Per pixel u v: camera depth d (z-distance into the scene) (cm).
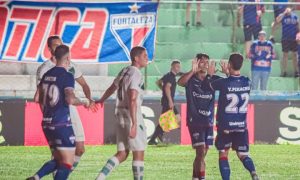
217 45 5647
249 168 3064
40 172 2775
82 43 4372
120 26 4366
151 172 3719
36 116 4622
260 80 5203
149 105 4722
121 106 2891
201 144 3108
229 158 4262
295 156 4344
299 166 3997
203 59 3108
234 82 3075
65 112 2769
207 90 3103
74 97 2769
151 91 4912
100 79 5081
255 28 5444
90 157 4175
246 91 3091
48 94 2764
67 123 2770
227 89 3064
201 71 3117
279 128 4825
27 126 4612
